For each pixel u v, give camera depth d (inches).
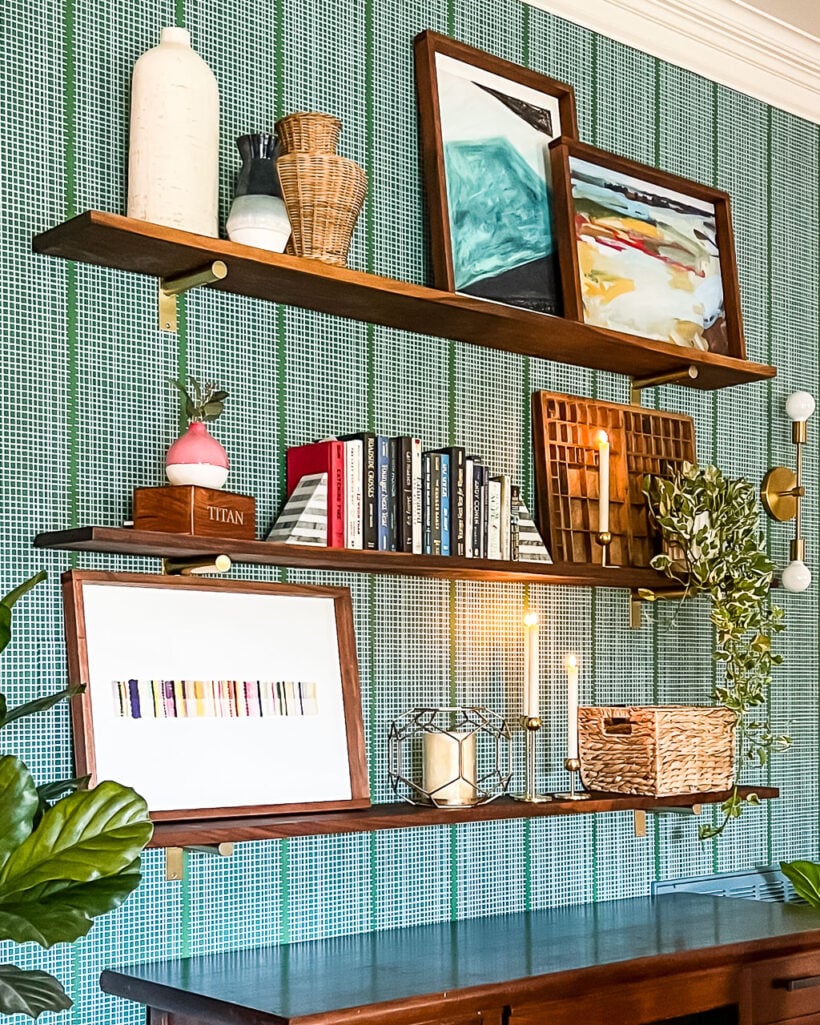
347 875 99.6
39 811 73.0
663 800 109.3
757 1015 99.5
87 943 85.1
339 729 96.3
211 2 96.7
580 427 118.3
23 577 84.4
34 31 87.2
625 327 118.6
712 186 135.4
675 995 93.4
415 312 101.2
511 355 115.2
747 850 132.1
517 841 111.7
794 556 138.3
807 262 145.3
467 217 109.2
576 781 116.0
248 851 93.9
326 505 93.6
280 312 98.9
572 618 117.3
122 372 89.8
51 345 86.6
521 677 112.7
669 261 124.2
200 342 94.0
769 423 139.0
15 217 85.5
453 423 110.1
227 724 89.9
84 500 87.4
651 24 129.2
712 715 114.4
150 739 85.8
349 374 103.0
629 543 119.8
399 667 104.0
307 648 96.0
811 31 138.7
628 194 122.0
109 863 67.3
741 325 128.5
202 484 85.9
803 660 140.2
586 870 116.9
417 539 97.8
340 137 103.7
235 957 90.3
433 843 105.7
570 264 112.8
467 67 112.0
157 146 86.4
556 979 84.9
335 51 104.2
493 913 109.3
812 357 144.7
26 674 83.8
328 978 83.2
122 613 86.6
